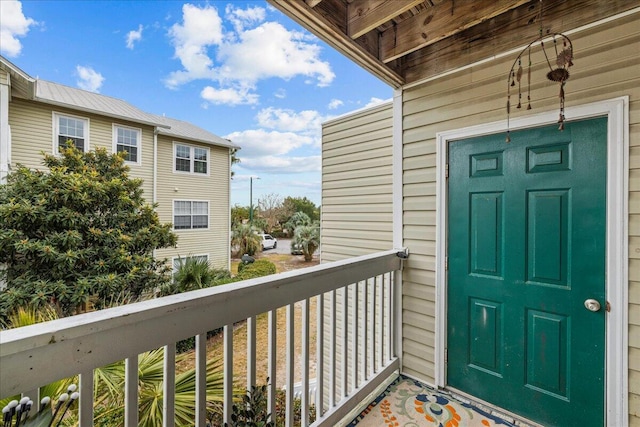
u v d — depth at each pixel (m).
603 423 1.62
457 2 1.82
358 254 3.30
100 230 5.67
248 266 10.68
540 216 1.84
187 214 10.27
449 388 2.22
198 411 1.12
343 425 1.85
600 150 1.64
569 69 1.74
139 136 8.88
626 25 1.58
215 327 1.16
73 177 5.53
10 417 0.73
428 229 2.36
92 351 0.84
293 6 1.57
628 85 1.57
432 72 2.31
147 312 0.95
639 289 1.53
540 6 1.83
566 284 1.75
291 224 21.61
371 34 2.10
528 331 1.88
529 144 1.88
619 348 1.58
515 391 1.93
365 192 3.24
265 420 1.25
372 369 2.20
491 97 2.03
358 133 3.31
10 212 4.87
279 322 6.05
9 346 0.70
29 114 7.10
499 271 2.00
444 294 2.26
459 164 2.19
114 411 1.29
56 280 5.18
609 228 1.61
